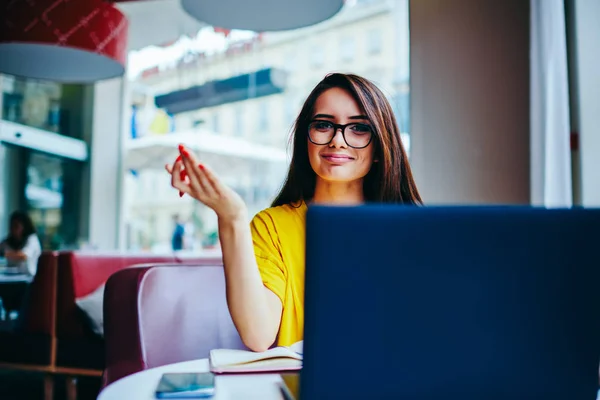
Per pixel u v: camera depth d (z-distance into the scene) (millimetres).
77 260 2777
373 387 544
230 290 823
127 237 6801
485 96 2838
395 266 534
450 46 2916
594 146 2713
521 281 558
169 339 1220
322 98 1172
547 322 568
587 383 586
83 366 2660
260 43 6711
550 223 562
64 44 2424
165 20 5684
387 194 1218
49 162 6449
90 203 6480
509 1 2830
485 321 555
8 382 3312
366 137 1168
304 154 1248
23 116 6328
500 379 565
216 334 1329
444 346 550
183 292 1284
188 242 6430
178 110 7039
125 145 6812
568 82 2783
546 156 2623
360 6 6699
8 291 3746
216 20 2508
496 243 552
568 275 569
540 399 577
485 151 2820
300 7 2438
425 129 2938
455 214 542
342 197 1215
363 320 535
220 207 795
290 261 1063
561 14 2631
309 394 540
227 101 6809
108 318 1226
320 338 534
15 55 2883
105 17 2549
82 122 6586
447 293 544
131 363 1143
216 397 694
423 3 2982
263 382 768
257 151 7422
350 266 528
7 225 6164
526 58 2783
